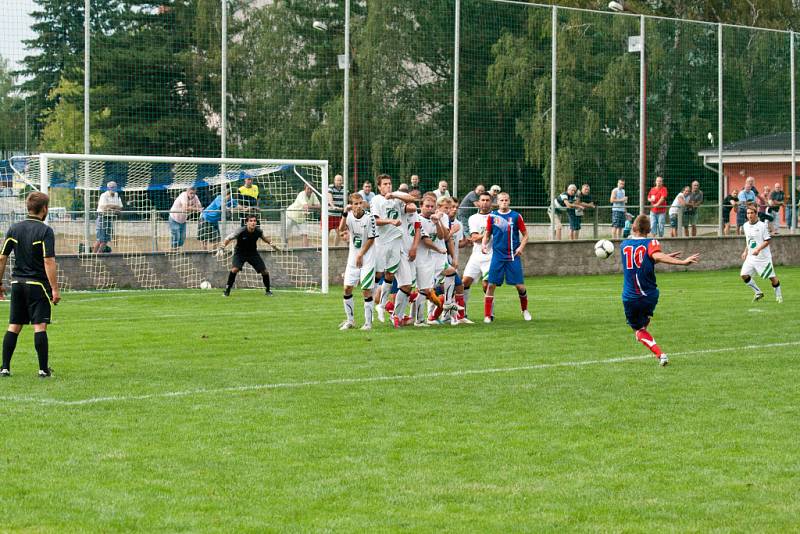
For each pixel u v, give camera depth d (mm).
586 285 76312
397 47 80438
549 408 28547
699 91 96188
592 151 89438
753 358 37562
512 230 49188
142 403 29234
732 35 98125
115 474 21969
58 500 20203
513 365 36000
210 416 27516
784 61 101625
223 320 50625
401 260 47062
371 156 79688
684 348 40156
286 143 76562
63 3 69125
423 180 81750
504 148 85188
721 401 29453
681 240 95188
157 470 22281
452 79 82625
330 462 22906
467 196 83000
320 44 77688
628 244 36188
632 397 30047
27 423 26625
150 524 18828
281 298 64250
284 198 75938
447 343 41719
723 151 97688
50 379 33094
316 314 53781
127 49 71250
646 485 21188
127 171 71188
